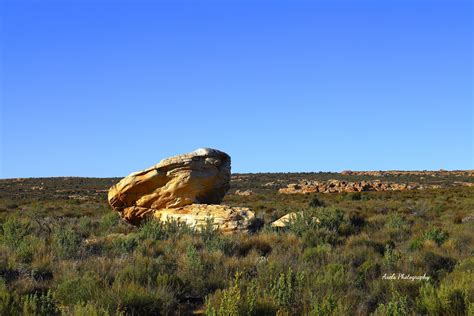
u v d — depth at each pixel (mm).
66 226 24984
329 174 127438
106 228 26281
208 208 24359
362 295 11227
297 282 11539
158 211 26062
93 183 104125
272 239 19828
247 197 64562
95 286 11133
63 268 13531
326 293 10945
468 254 17031
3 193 80000
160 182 25891
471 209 38031
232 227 22609
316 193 72625
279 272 12805
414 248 18719
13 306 9297
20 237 18688
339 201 54188
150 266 12984
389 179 112188
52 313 9516
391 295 11195
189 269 13375
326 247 17031
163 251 17359
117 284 11203
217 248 17203
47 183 102688
